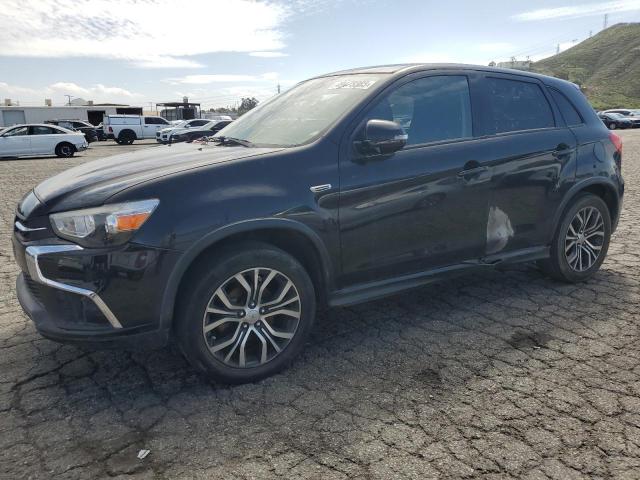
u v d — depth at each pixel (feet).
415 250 11.27
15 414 8.70
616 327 11.84
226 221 8.86
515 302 13.46
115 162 10.70
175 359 10.59
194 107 163.94
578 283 14.80
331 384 9.60
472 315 12.67
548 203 13.42
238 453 7.69
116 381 9.75
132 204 8.41
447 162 11.41
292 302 9.90
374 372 10.02
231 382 9.53
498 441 7.89
